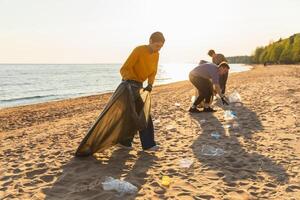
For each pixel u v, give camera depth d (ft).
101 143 18.57
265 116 29.89
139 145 21.22
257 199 13.15
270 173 15.93
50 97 100.42
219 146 20.75
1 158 19.93
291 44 385.50
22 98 96.94
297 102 37.29
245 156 18.58
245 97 44.39
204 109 32.68
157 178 15.48
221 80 38.40
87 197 13.46
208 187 14.38
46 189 14.37
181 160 17.78
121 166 17.20
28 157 19.65
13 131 35.22
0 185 15.07
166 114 33.60
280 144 20.88
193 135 23.79
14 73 353.31
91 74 326.03
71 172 16.33
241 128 25.40
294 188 14.20
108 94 90.43
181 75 299.38
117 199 13.20
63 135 26.81
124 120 18.45
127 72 18.38
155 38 18.01
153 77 19.07
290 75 115.44
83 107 58.39
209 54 38.04
